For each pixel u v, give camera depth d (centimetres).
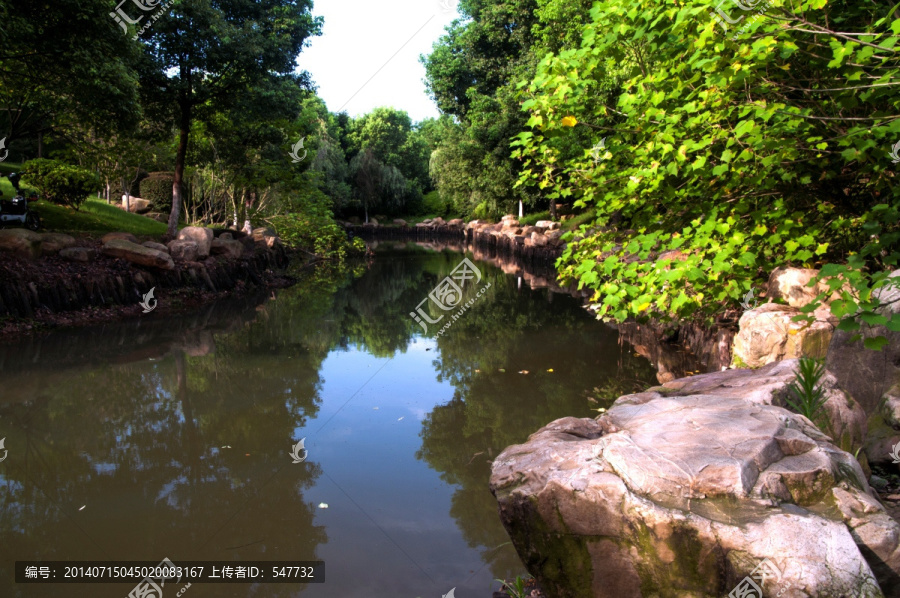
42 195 1756
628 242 536
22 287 1127
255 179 2175
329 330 1255
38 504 504
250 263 1894
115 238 1438
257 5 1777
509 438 638
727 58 394
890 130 350
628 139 539
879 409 382
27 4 1015
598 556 262
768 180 473
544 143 574
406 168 5828
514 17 2684
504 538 440
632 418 333
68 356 988
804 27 373
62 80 1173
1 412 736
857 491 248
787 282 604
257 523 468
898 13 439
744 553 226
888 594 226
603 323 1232
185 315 1362
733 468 251
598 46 472
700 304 537
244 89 1777
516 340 1109
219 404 769
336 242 2934
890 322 278
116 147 1730
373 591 373
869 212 425
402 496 513
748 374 416
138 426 692
